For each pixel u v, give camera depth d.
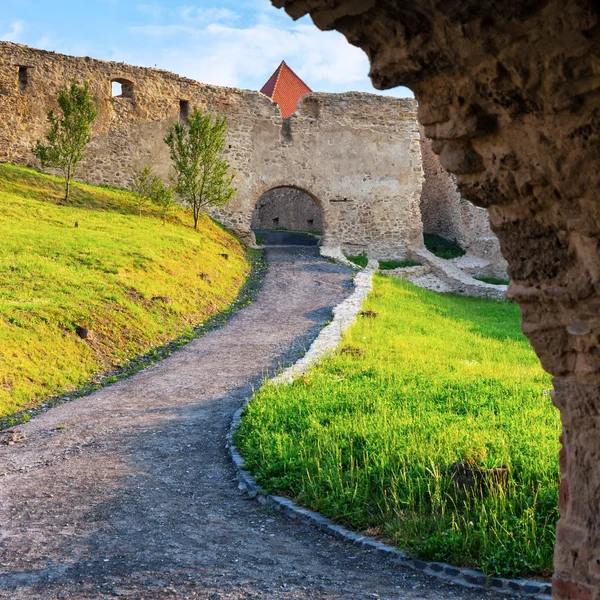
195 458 7.97
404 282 25.19
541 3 2.87
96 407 10.57
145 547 5.60
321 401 9.43
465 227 32.53
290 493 6.57
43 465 7.88
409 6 3.22
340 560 5.30
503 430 7.67
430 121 3.61
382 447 7.04
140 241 20.14
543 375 11.88
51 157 23.02
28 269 15.52
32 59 25.22
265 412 9.05
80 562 5.33
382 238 30.69
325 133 30.03
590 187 3.17
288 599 4.68
